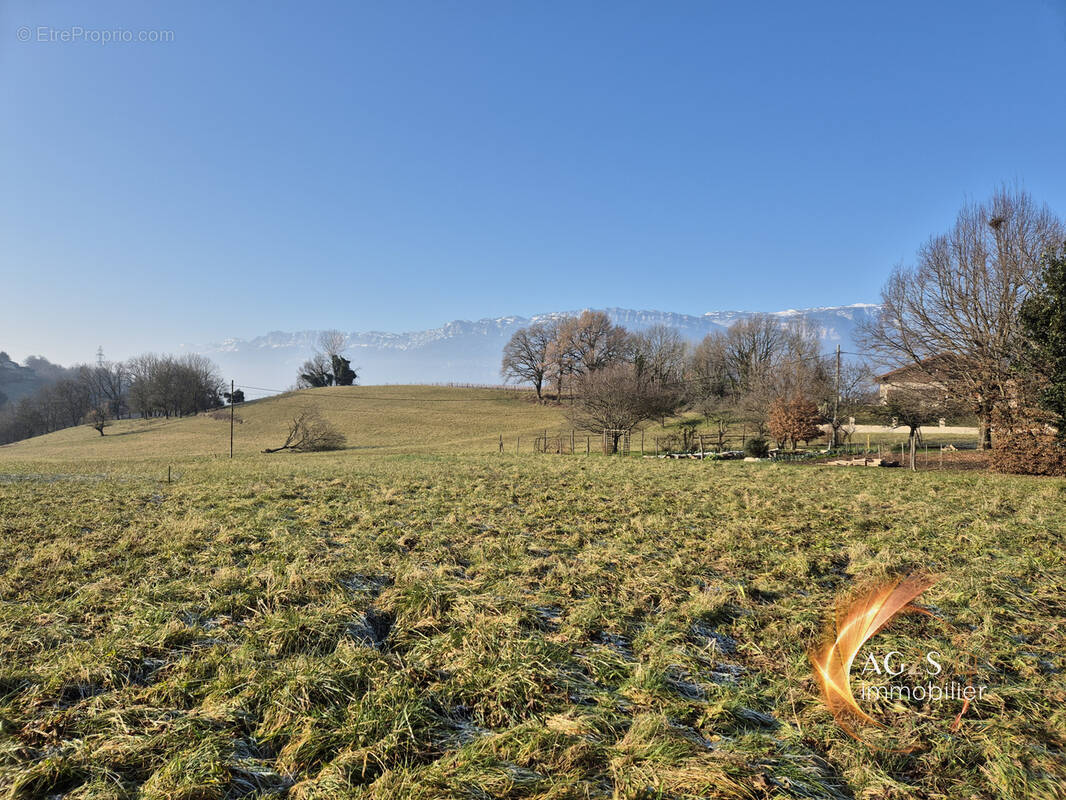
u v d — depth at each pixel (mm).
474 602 7320
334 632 6504
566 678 5574
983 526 11656
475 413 85312
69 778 4172
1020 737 4715
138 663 5801
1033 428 22828
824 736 4793
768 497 16234
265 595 7703
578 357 88750
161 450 64000
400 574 8609
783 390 47031
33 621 6898
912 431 27141
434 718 4961
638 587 8281
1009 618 7145
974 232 30188
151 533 11500
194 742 4523
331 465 31625
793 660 6023
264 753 4570
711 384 77062
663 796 4023
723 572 9117
